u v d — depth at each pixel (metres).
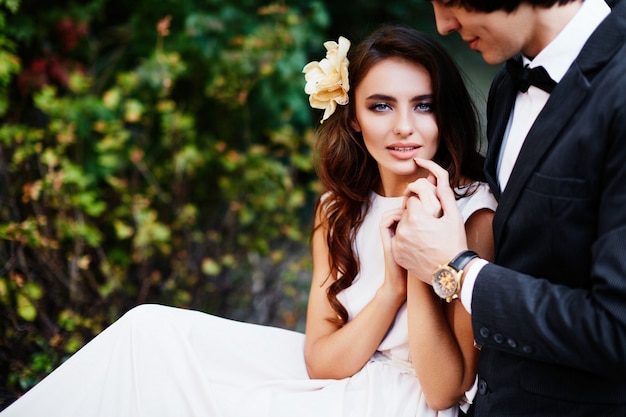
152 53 4.10
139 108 3.73
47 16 3.87
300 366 2.08
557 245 1.53
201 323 2.02
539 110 1.69
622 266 1.39
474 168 2.00
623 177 1.42
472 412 1.87
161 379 1.84
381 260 2.07
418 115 1.91
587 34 1.57
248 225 4.14
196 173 4.18
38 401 1.86
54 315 3.13
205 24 4.15
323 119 1.98
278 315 3.85
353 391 1.93
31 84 3.77
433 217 1.68
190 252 3.78
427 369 1.80
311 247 2.32
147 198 3.78
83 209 3.46
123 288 3.48
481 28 1.58
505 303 1.52
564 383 1.57
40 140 3.68
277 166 4.07
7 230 2.99
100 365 1.89
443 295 1.63
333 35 5.34
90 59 4.16
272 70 4.20
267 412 1.83
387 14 5.39
